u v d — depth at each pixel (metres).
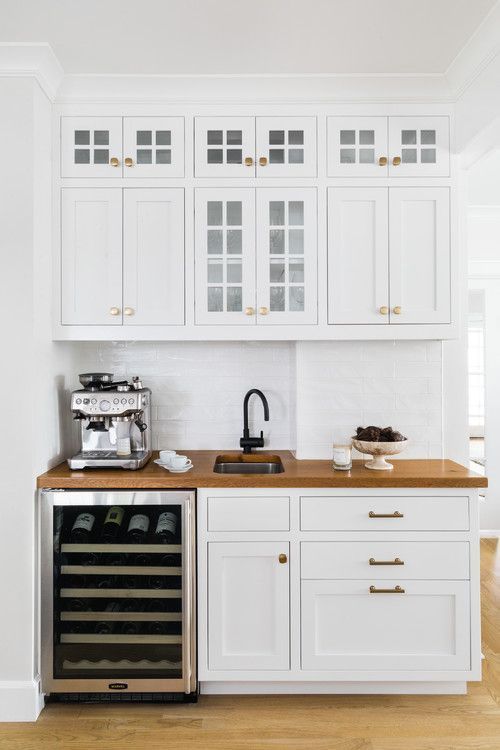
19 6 1.83
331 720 2.04
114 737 1.94
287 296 2.34
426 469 2.31
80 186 2.30
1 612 2.08
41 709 2.09
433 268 2.34
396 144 2.33
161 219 2.32
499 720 2.04
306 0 1.80
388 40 2.04
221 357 2.75
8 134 2.09
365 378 2.58
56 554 2.12
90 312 2.31
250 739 1.94
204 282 2.32
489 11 1.87
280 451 2.74
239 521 2.10
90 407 2.26
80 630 2.17
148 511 2.18
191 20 1.91
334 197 2.33
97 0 1.79
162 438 2.74
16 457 2.10
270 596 2.11
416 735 1.96
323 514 2.11
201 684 2.15
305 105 2.33
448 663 2.10
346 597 2.11
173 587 2.14
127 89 2.29
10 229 2.10
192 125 2.32
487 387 4.25
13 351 2.10
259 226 2.33
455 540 2.10
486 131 2.11
